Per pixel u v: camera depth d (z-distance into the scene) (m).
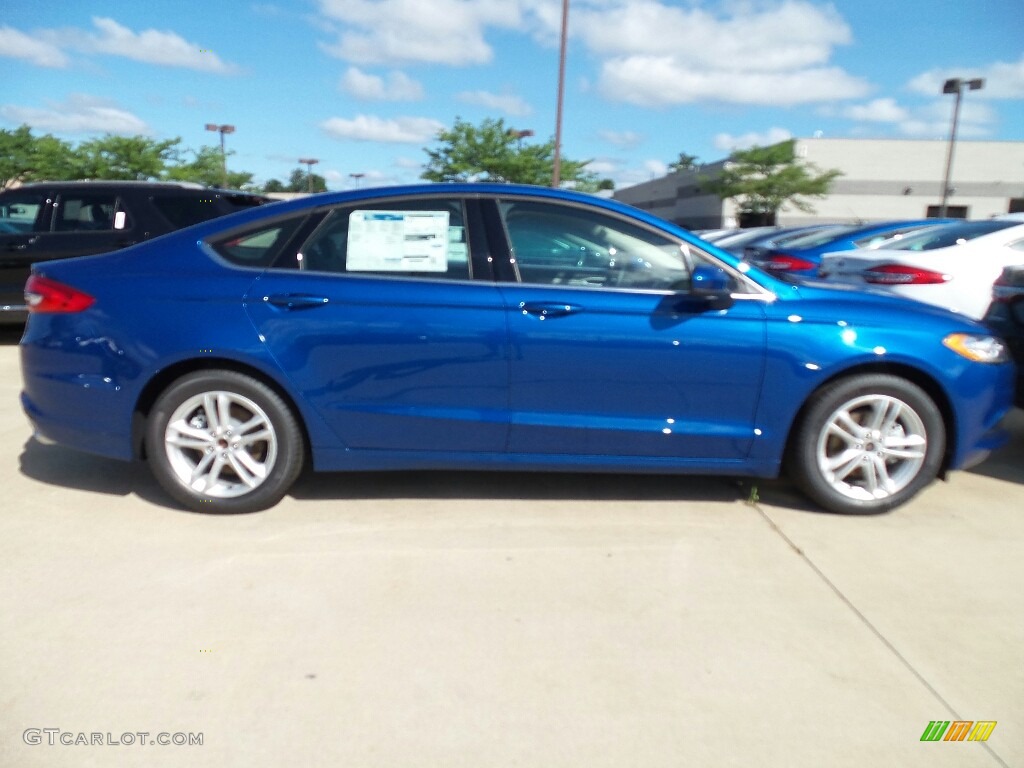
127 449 3.73
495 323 3.62
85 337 3.66
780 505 4.07
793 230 11.35
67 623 2.81
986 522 3.90
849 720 2.39
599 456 3.79
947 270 6.28
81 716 2.33
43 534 3.54
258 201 8.38
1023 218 6.70
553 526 3.74
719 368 3.69
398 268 3.69
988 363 3.86
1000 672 2.65
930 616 2.99
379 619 2.88
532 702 2.44
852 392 3.76
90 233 7.71
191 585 3.10
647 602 3.05
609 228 3.73
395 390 3.67
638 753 2.23
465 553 3.43
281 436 3.71
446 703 2.42
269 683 2.50
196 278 3.66
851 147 40.06
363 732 2.29
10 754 2.16
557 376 3.66
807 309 3.74
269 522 3.72
